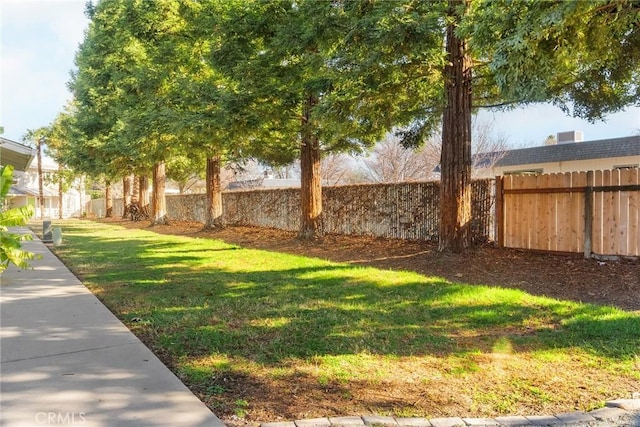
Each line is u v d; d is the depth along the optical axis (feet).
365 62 22.90
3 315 16.60
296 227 52.16
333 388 10.23
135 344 13.16
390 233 39.78
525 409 9.29
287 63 32.76
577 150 58.23
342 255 33.99
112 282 23.58
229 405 9.36
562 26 12.76
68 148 85.76
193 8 42.93
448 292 19.62
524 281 22.50
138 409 8.98
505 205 29.58
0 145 35.45
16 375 10.74
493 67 14.06
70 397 9.52
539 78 14.24
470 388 10.25
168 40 48.29
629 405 9.34
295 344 13.23
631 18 13.88
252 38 33.60
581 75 25.90
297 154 43.78
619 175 23.98
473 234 32.19
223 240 47.37
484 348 12.89
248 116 31.60
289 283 22.58
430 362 11.83
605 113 28.37
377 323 15.39
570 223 26.18
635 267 22.68
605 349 12.60
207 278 24.35
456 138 28.04
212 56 34.42
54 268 28.48
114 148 62.18
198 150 43.19
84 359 11.90
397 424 8.54
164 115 37.40
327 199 46.50
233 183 126.00
